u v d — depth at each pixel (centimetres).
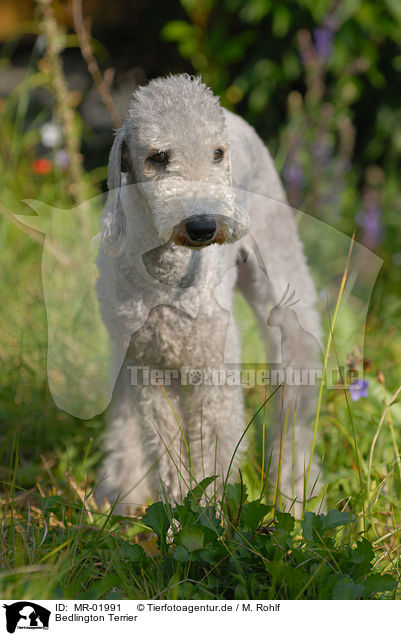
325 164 572
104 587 229
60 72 495
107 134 722
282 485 337
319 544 247
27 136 620
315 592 232
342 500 315
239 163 360
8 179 586
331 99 657
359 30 646
